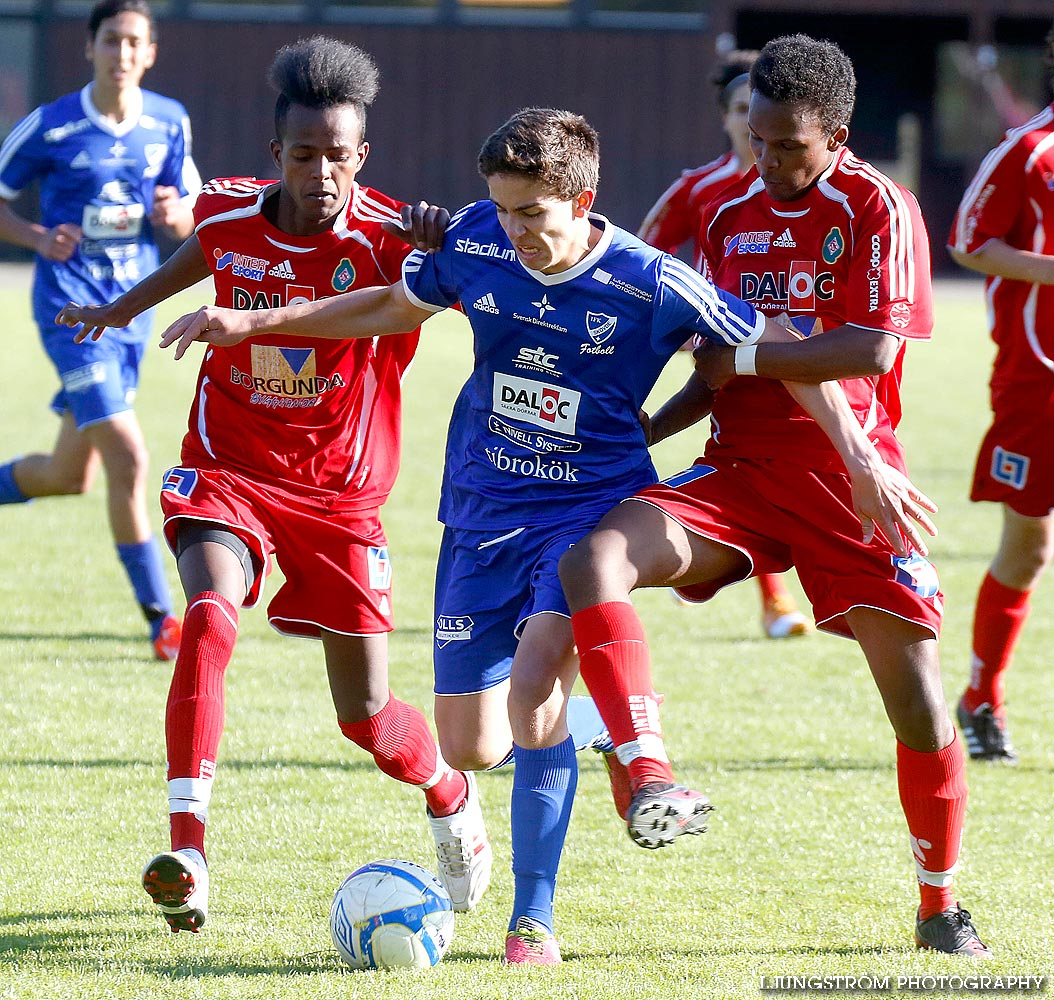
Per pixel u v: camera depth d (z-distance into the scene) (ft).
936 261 406.62
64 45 344.69
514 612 45.62
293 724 66.85
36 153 80.33
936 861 43.37
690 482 45.50
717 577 45.44
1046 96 402.93
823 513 43.91
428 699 71.26
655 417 48.96
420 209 44.42
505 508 45.21
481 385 45.32
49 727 64.95
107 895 47.14
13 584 91.76
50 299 79.36
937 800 42.88
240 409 48.03
